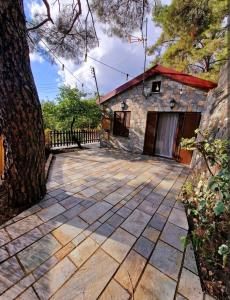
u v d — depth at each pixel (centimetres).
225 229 168
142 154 684
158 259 173
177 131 585
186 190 312
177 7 550
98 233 207
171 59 862
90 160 568
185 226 228
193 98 539
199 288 144
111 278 150
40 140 261
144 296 136
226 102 317
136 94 679
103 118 812
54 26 428
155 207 276
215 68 829
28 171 247
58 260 165
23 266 156
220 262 158
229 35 465
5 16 189
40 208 254
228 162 166
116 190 335
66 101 787
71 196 298
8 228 206
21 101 217
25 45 218
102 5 415
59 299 131
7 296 131
